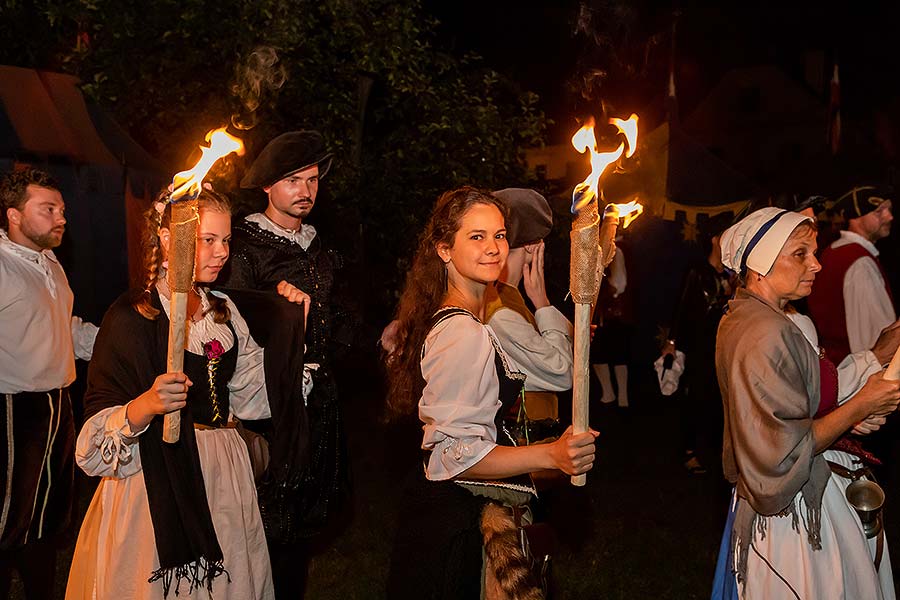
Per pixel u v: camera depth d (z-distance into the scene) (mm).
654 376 11875
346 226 7699
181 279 2633
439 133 7996
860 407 2916
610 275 9664
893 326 3303
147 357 3025
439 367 2604
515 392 2738
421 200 8086
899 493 6480
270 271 3900
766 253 3076
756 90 27734
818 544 2969
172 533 2947
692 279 6980
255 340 3459
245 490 3203
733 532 3127
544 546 2740
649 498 6457
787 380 2906
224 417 3227
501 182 8430
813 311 5316
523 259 3672
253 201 7016
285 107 7699
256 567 3213
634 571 5125
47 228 4020
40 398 4020
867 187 5211
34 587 4062
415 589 2672
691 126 28531
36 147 7098
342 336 4160
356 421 8812
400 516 2789
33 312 3979
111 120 7715
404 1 8070
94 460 2936
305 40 7438
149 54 7453
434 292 2781
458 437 2561
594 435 2328
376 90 8492
